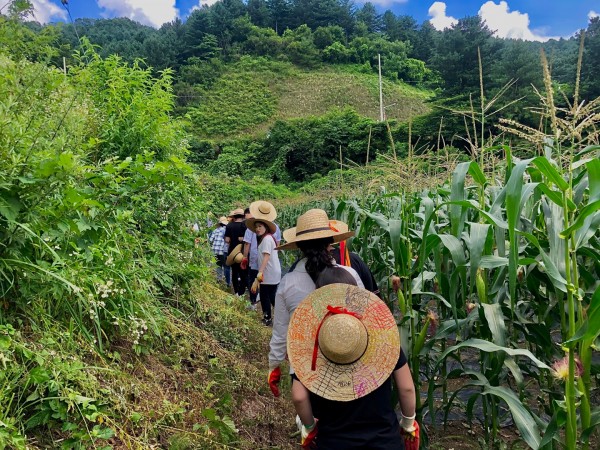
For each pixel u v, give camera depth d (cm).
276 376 247
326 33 8844
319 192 1216
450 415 372
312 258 223
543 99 253
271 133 4156
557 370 216
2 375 196
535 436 219
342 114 3950
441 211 427
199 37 8662
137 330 308
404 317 303
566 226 210
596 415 219
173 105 541
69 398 213
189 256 475
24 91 243
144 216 434
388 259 409
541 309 305
